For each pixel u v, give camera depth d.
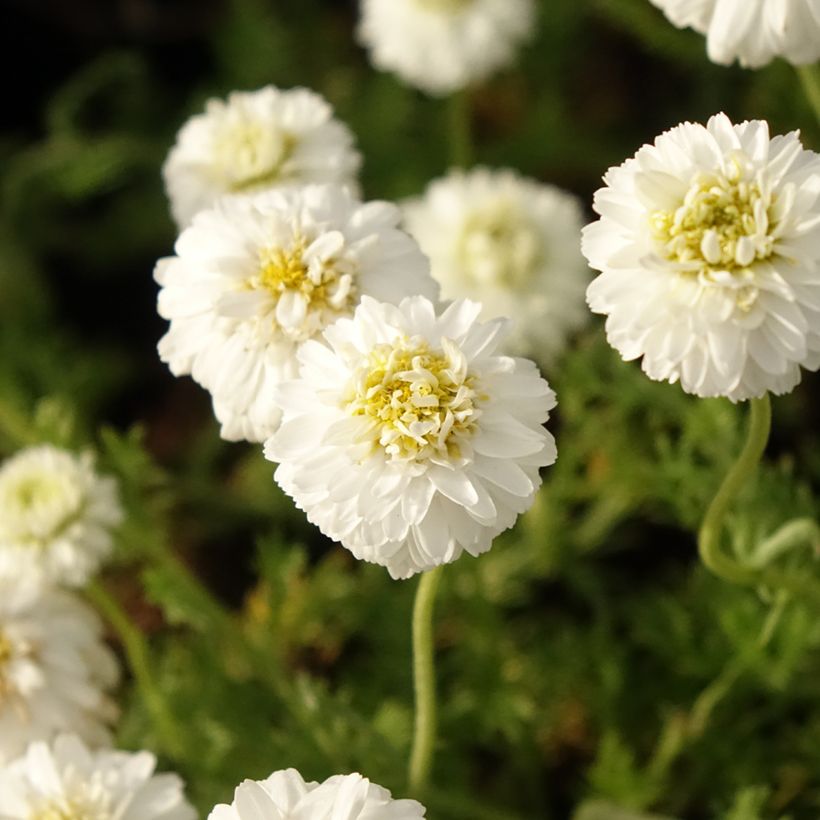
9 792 0.34
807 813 0.40
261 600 0.43
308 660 0.43
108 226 0.52
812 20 0.35
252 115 0.38
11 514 0.38
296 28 0.56
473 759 0.42
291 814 0.30
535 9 0.51
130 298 0.53
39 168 0.50
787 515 0.39
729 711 0.40
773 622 0.37
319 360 0.32
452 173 0.45
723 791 0.40
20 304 0.49
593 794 0.40
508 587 0.43
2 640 0.37
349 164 0.38
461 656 0.41
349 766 0.38
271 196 0.35
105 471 0.42
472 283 0.43
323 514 0.32
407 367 0.32
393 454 0.31
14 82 0.57
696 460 0.42
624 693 0.41
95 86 0.52
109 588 0.44
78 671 0.38
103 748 0.38
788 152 0.31
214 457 0.47
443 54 0.46
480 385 0.32
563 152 0.50
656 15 0.46
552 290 0.43
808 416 0.44
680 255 0.31
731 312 0.31
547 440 0.32
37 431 0.42
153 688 0.38
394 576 0.32
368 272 0.34
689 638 0.40
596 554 0.43
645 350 0.31
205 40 0.58
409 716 0.41
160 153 0.50
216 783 0.39
